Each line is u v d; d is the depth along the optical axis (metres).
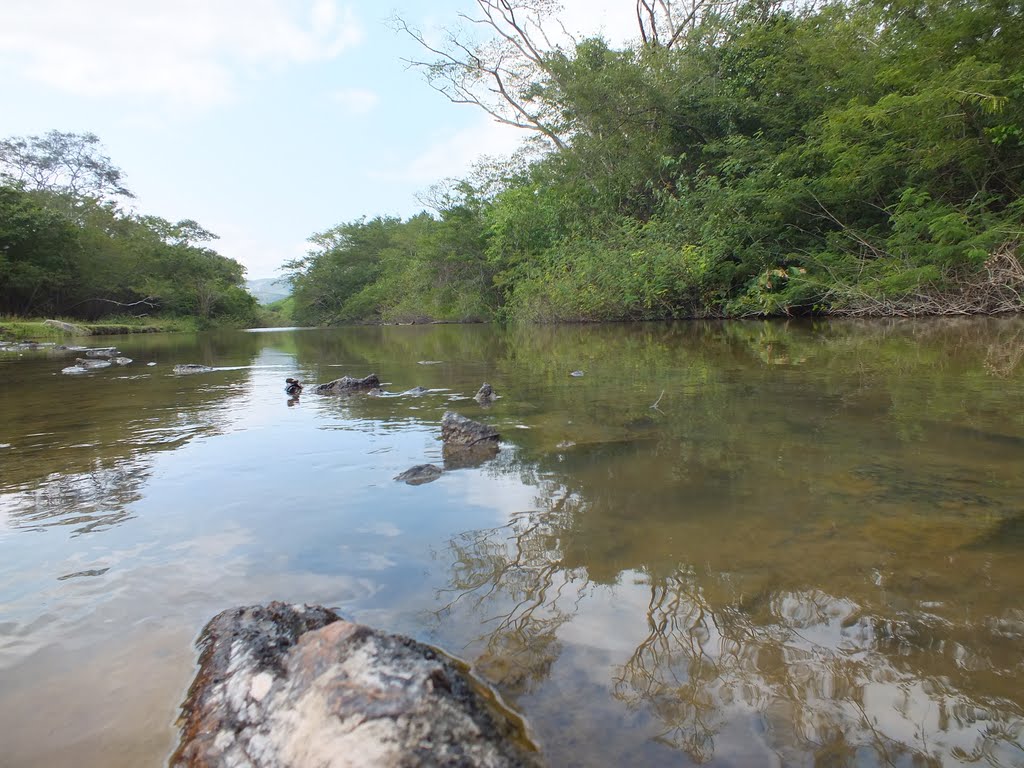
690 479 2.02
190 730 0.90
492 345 9.46
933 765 0.79
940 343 5.84
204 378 5.95
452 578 1.38
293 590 1.34
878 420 2.75
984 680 0.96
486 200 24.77
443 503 1.89
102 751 0.87
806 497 1.79
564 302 14.74
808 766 0.80
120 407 4.07
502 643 1.10
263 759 0.80
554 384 4.48
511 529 1.65
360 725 0.80
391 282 38.09
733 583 1.30
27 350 12.31
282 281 50.88
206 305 38.69
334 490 2.06
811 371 4.42
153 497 2.03
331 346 11.58
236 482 2.19
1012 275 8.10
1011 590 1.23
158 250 35.25
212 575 1.42
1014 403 2.99
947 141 9.02
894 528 1.55
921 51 9.52
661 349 6.90
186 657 1.10
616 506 1.80
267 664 0.99
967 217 8.94
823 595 1.23
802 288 10.23
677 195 15.40
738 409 3.15
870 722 0.88
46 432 3.22
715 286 12.27
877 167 9.81
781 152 12.35
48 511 1.90
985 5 8.73
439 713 0.82
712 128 14.85
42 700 0.98
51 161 36.16
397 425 3.18
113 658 1.10
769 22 14.36
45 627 1.20
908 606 1.18
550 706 0.93
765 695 0.94
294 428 3.16
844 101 11.54
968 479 1.90
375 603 1.27
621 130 15.87
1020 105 8.38
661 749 0.83
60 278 26.38
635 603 1.23
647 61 15.07
